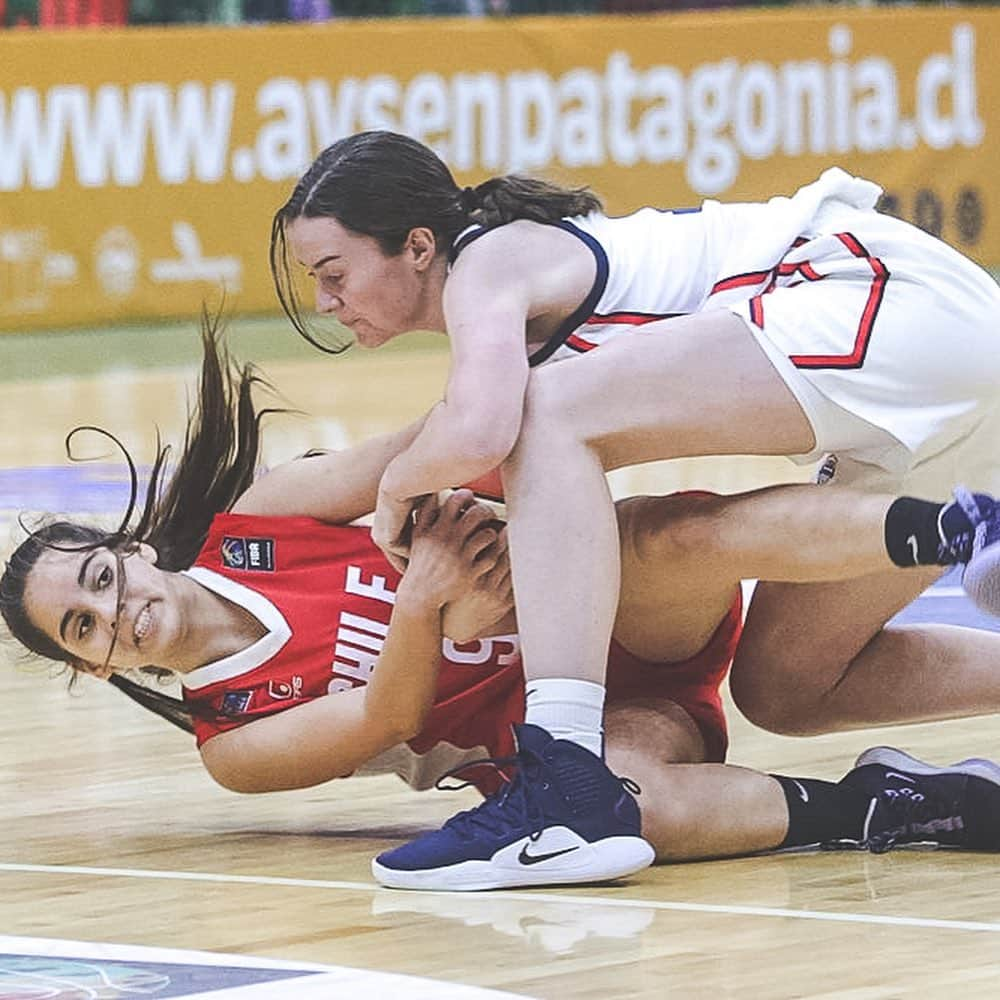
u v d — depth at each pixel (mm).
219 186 25547
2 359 23609
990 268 29125
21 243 24641
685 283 5996
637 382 5715
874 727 6637
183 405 19750
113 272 25172
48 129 24562
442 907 5449
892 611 6336
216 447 6652
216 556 6473
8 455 16688
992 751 7367
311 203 6027
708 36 27453
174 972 4773
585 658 5676
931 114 28641
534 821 5637
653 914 5320
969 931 5059
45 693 9211
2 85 24250
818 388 5734
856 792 6125
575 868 5613
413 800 7098
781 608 6434
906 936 5023
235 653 6387
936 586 11141
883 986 4570
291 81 25719
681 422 5730
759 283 5945
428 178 6020
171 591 6363
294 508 6484
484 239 5914
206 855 6230
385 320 6113
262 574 6426
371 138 6051
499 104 26578
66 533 6520
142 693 6570
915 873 5777
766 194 27891
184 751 7984
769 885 5652
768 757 7438
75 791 7277
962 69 28797
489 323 5723
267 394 20578
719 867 5922
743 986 4594
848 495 5730
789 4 31141
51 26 27062
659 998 4512
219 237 25656
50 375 22469
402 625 5973
